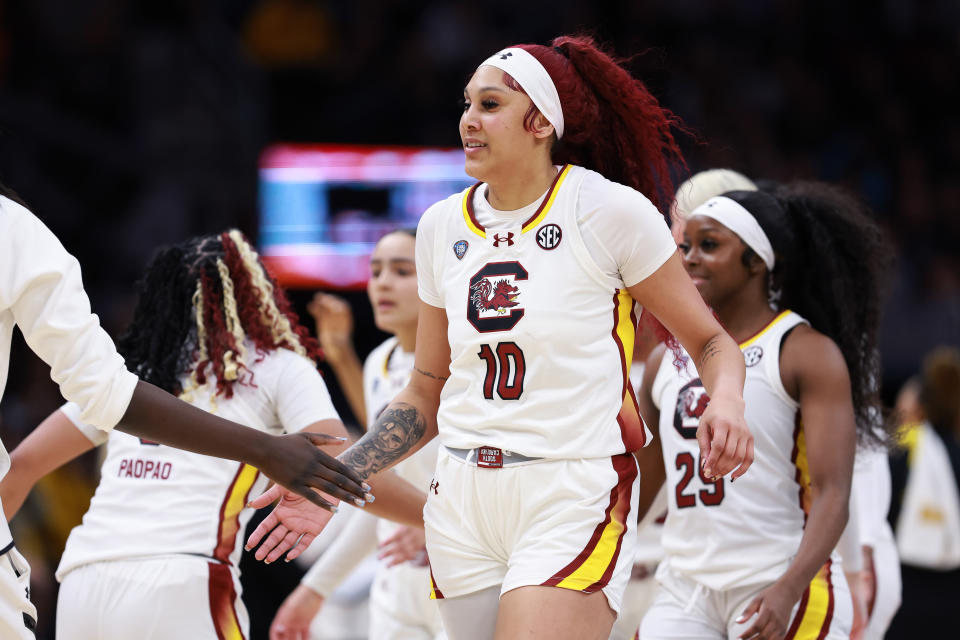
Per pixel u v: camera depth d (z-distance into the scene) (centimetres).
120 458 938
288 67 3394
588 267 754
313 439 761
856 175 3472
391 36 3472
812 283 1066
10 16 2955
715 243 1026
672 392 1006
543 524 745
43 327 705
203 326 959
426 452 1155
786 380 971
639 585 1232
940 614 1772
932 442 1783
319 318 1399
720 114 3406
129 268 2748
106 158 2889
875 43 3784
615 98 818
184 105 2930
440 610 797
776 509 959
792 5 3747
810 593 940
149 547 895
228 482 913
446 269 800
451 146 3109
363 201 2711
